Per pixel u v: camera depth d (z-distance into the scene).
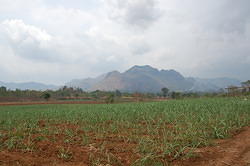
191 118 8.31
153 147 5.00
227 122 7.15
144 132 6.95
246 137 5.56
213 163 4.03
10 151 5.00
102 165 4.11
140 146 5.12
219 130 6.08
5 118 11.73
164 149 4.73
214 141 5.40
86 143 5.68
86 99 66.19
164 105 14.54
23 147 5.25
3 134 6.76
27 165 4.06
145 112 11.58
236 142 5.20
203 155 4.44
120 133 6.91
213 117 8.41
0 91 59.47
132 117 10.10
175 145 4.83
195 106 12.13
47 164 4.17
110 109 14.78
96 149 5.10
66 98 67.19
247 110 9.41
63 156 4.57
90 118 10.56
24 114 13.99
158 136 6.08
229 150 4.65
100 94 77.81
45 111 16.17
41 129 8.07
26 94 64.50
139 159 4.23
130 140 5.80
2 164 4.03
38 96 66.31
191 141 5.38
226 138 5.66
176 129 6.66
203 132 6.11
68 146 5.46
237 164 3.92
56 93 73.62
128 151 4.91
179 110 11.18
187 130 6.44
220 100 15.61
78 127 8.38
